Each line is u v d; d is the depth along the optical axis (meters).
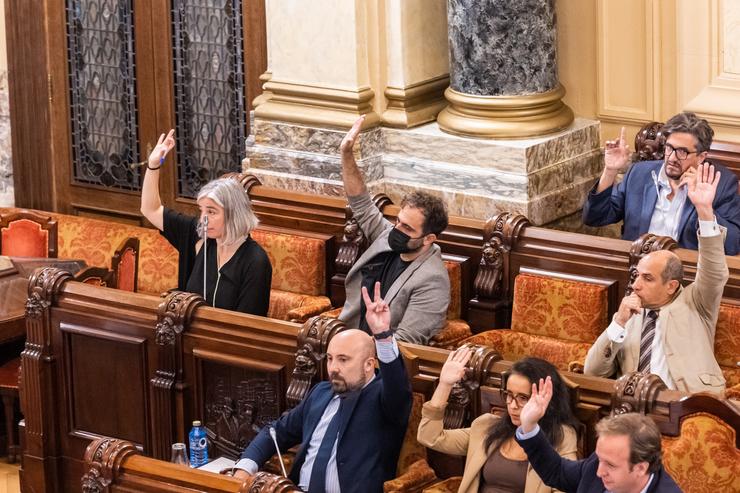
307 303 18.12
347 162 16.30
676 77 19.28
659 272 13.69
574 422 12.26
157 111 22.77
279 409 14.36
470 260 17.16
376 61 20.02
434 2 20.23
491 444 12.38
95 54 23.16
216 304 15.42
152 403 15.15
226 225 15.38
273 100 20.73
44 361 15.73
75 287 15.61
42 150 24.03
